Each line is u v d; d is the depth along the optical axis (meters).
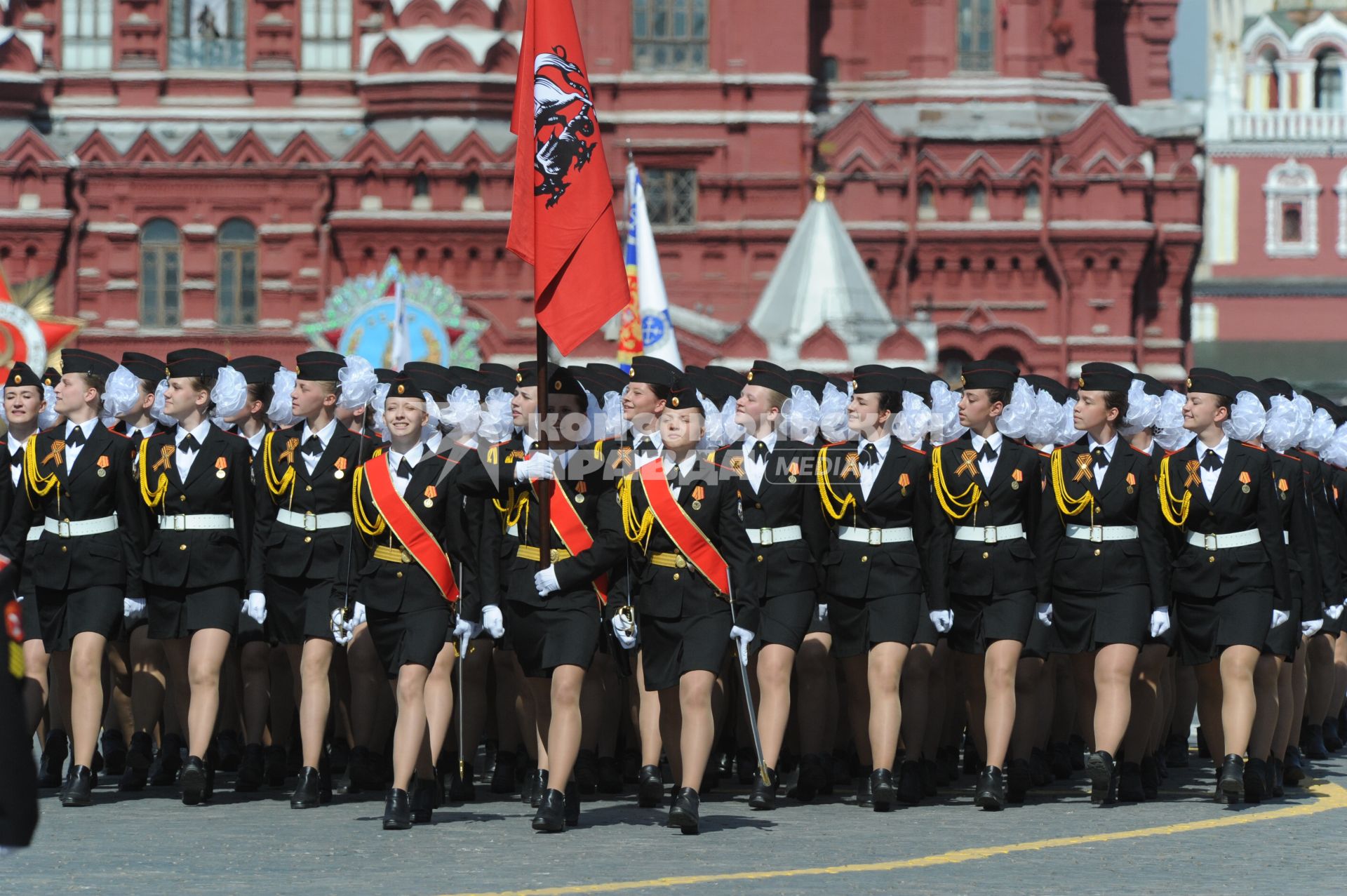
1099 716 32.91
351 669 33.81
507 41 123.94
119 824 30.45
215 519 32.84
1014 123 127.69
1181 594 33.41
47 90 126.25
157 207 123.69
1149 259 126.81
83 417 33.28
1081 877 25.86
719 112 125.94
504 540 32.12
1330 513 39.31
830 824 31.28
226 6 127.31
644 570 30.05
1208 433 33.09
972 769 40.78
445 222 121.75
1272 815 32.59
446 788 36.25
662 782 33.03
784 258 120.44
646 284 67.00
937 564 32.97
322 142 125.75
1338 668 44.28
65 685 35.16
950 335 125.94
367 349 119.44
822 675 34.66
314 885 24.84
